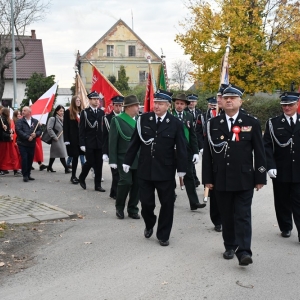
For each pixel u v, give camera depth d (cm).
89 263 584
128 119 824
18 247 650
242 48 2862
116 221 798
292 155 680
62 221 792
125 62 5984
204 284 511
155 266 570
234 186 569
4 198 962
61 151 1355
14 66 2920
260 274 543
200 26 2938
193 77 3039
